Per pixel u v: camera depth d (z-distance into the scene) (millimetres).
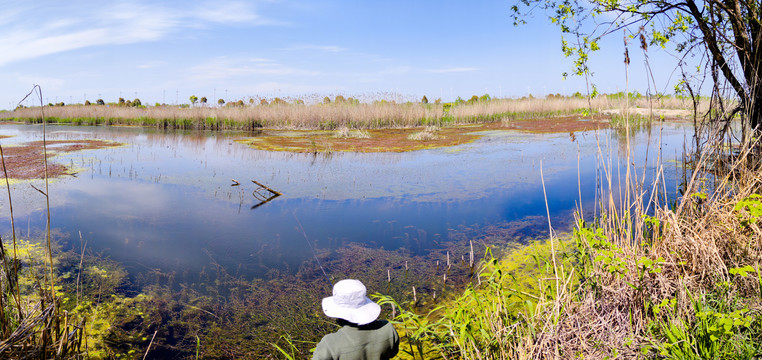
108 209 8422
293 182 10867
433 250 6262
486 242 6555
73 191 9883
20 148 17125
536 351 3131
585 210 7977
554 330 3145
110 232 7043
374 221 7672
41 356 2648
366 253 6141
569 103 37219
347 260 5902
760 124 5141
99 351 3795
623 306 3369
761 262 3588
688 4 5887
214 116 28938
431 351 3717
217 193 9797
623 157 13141
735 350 2828
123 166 13172
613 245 3709
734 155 5250
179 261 5824
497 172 12016
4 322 2590
